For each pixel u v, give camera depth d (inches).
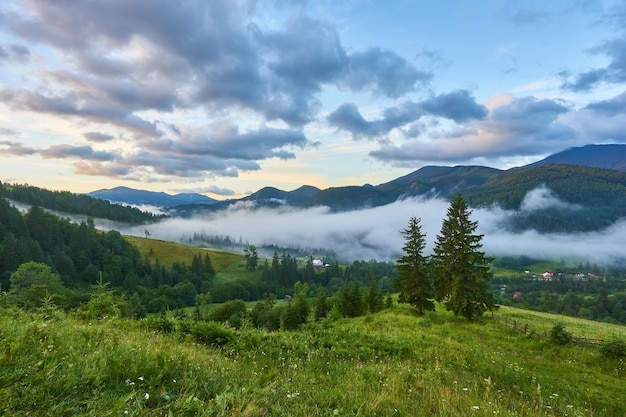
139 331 420.2
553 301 6939.0
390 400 257.6
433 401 273.3
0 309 397.1
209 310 3757.4
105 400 179.3
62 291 3380.9
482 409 265.9
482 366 560.4
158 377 215.0
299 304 2802.7
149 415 174.6
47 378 182.7
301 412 211.2
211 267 7696.9
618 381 626.8
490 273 1478.8
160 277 6053.2
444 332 1119.6
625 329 1844.2
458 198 1524.4
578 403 432.5
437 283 1706.4
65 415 163.0
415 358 548.4
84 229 6195.9
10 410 156.0
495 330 1176.2
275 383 257.3
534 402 363.9
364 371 357.1
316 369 359.6
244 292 6343.5
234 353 390.0
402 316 1615.4
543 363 735.1
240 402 207.0
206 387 223.9
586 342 911.7
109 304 526.0
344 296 2453.2
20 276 3341.5
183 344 380.2
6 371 181.0
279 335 514.0
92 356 224.1
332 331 619.8
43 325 260.2
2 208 5408.5
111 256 6072.8
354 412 226.1
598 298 6958.7
